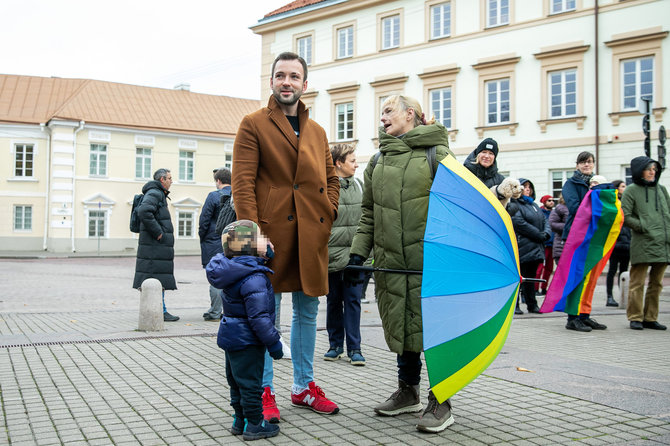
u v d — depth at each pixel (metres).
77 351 6.41
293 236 4.19
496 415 4.21
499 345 3.73
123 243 39.66
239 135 4.23
